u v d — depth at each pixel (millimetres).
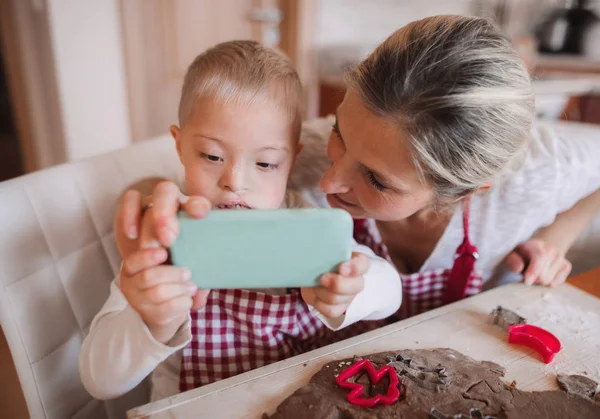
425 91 496
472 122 508
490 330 591
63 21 1800
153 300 446
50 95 1905
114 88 2008
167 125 2227
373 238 808
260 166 642
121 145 2098
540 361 538
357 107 541
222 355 720
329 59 2590
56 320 645
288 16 2428
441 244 812
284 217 439
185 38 2135
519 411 450
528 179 793
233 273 459
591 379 509
